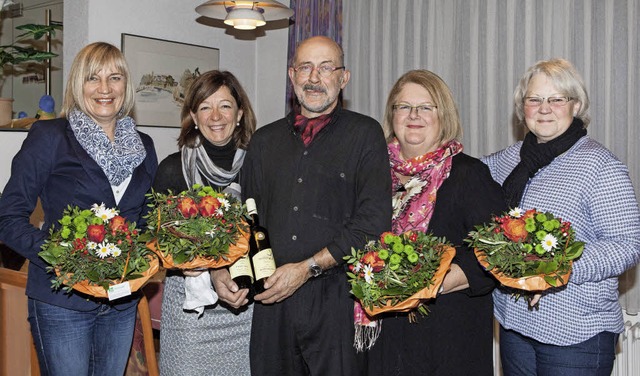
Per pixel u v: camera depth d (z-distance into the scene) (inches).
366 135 74.9
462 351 73.4
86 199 78.6
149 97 168.4
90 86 79.4
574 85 75.6
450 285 70.9
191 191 70.1
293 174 75.6
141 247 66.9
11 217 75.4
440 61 161.8
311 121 76.2
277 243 75.0
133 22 165.2
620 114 135.3
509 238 63.4
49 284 76.9
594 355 72.6
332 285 74.3
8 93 212.5
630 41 132.4
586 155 73.0
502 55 151.9
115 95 80.7
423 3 163.8
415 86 75.8
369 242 66.7
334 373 73.8
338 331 74.1
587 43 138.1
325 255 71.5
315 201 74.2
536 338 74.0
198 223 65.2
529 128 78.1
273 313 75.5
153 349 100.0
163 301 89.5
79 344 79.0
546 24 144.0
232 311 88.1
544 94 75.8
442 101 75.6
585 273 68.9
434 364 73.2
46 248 66.6
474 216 72.6
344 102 179.2
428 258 62.8
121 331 83.1
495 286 72.5
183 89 177.3
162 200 69.0
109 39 160.1
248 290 76.7
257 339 76.6
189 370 86.7
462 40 157.8
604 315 72.9
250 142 80.8
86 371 80.0
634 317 133.6
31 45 202.7
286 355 75.3
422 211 74.3
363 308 67.6
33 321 79.3
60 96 200.1
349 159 74.6
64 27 161.0
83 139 78.8
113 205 80.6
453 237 73.8
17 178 76.7
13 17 194.5
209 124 86.3
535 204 74.2
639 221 71.4
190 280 81.2
